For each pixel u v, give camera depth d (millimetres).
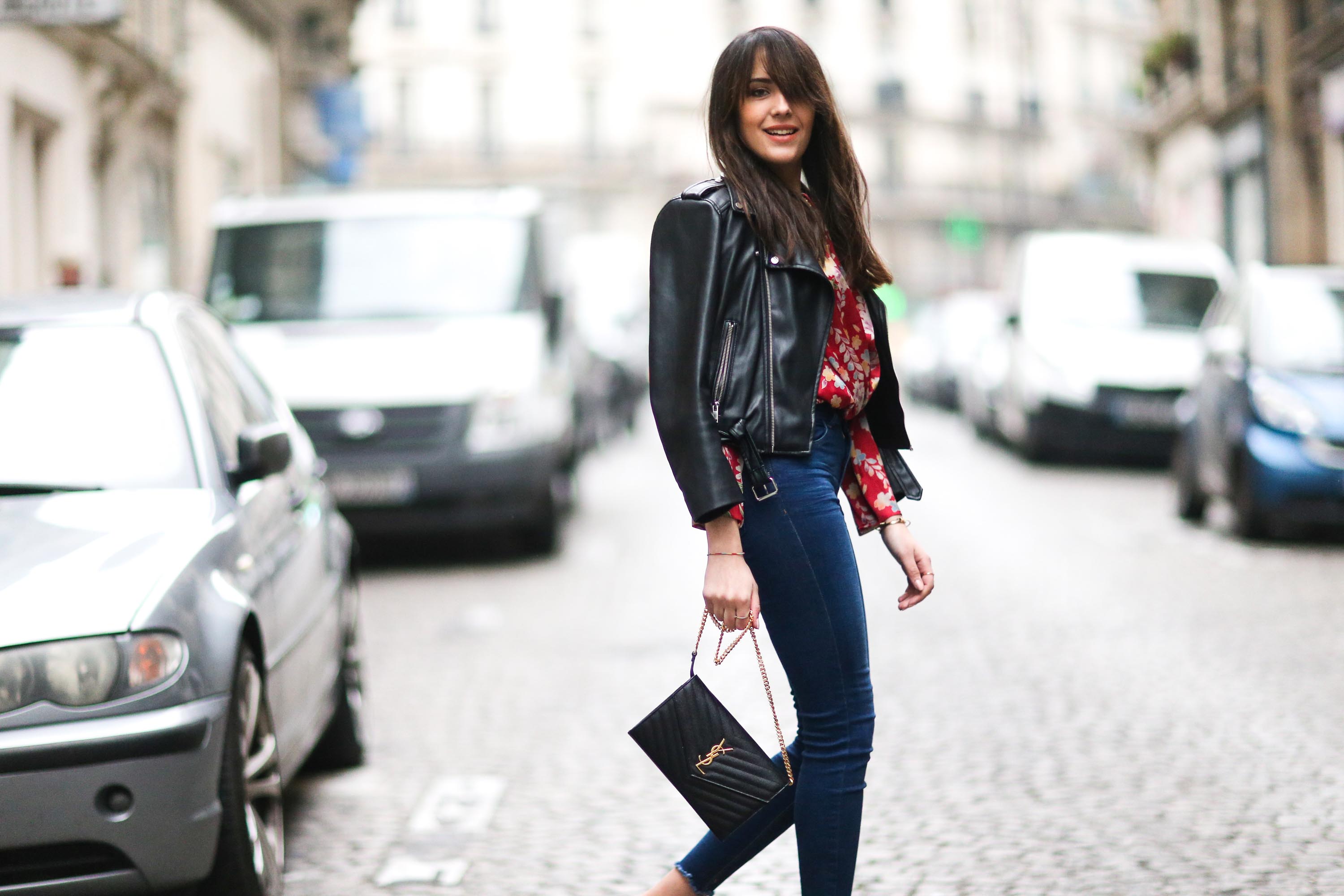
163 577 5102
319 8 42844
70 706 4742
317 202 16312
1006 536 15500
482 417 14297
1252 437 14328
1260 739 7602
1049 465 22938
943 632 10680
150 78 29281
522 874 5918
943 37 96375
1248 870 5660
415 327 15047
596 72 89688
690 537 16297
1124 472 21953
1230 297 16469
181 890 5121
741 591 3943
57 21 14328
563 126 89875
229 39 35969
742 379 4000
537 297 15672
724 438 4000
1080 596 11945
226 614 5223
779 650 4172
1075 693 8742
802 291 4051
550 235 17219
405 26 87938
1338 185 34406
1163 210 50781
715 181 4109
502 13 89000
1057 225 100562
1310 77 35531
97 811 4707
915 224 94875
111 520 5527
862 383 4219
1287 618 10773
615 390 30984
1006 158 99062
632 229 90188
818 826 4164
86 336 6426
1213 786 6812
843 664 4133
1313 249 36469
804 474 4074
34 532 5398
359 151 43219
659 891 4465
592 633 11039
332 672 7270
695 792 4176
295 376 14359
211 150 34312
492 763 7660
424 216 16062
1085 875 5656
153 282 30484
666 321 3975
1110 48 104062
